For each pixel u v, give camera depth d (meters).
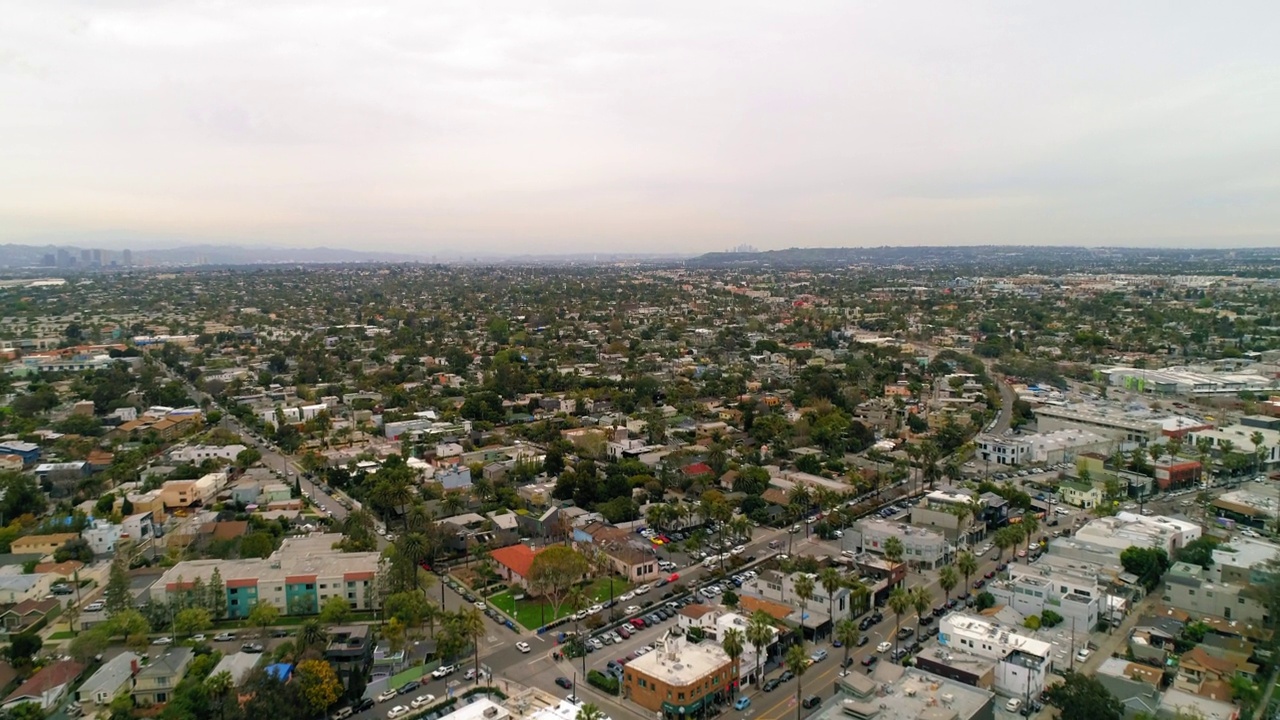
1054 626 176.75
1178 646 167.00
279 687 141.62
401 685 156.75
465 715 135.38
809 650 171.50
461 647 162.12
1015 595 186.00
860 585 189.75
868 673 159.62
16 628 180.50
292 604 190.62
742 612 183.00
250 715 135.00
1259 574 184.50
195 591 185.88
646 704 149.38
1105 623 179.00
